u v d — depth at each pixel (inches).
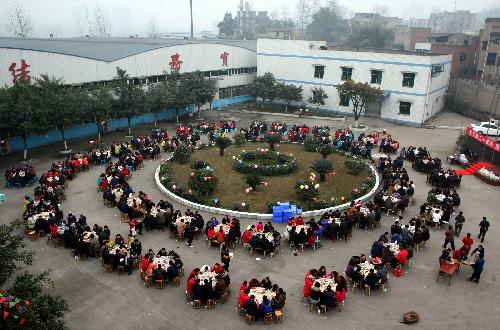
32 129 1295.5
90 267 772.6
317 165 1144.2
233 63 2389.3
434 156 1473.9
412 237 830.5
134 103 1644.9
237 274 750.5
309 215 960.9
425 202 1069.1
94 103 1503.4
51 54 1545.3
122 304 669.3
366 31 3735.2
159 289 709.9
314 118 2092.8
